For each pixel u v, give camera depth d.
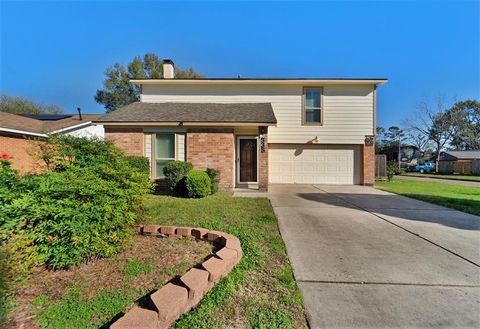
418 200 7.92
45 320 1.95
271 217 5.25
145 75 33.31
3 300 1.97
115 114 10.12
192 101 12.56
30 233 2.43
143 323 1.79
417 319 2.16
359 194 9.15
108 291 2.34
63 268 2.72
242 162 11.62
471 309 2.31
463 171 27.64
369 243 3.99
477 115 35.69
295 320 2.12
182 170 8.34
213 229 4.27
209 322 2.03
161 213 5.38
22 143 10.50
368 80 11.91
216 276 2.59
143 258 3.04
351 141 12.25
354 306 2.33
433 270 3.07
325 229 4.71
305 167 12.60
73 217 2.60
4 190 2.40
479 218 5.62
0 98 25.30
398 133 42.34
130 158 8.53
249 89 12.43
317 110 12.38
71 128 13.17
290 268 3.05
